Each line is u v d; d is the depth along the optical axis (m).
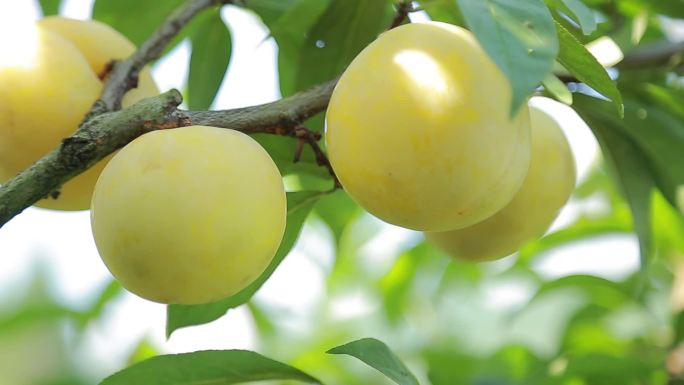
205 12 0.73
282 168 0.66
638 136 0.70
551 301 0.97
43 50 0.62
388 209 0.58
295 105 0.60
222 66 0.74
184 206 0.56
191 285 0.57
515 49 0.53
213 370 0.62
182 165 0.56
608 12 0.73
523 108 0.58
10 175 0.63
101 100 0.63
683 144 0.70
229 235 0.56
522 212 0.64
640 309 0.83
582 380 0.74
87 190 0.63
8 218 0.57
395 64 0.57
